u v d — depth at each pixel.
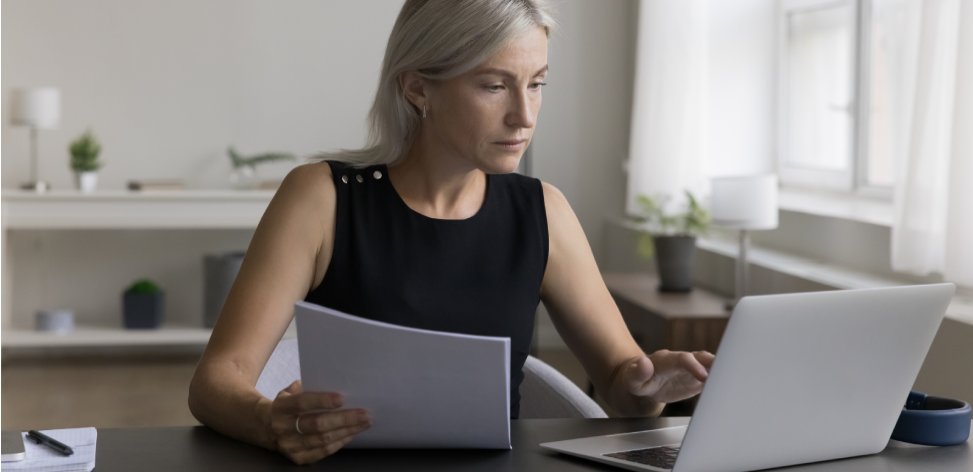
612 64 6.61
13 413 4.94
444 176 1.82
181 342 6.05
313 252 1.78
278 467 1.38
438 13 1.66
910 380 1.47
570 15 6.57
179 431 1.56
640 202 5.25
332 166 1.83
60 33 6.23
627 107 6.62
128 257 6.44
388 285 1.79
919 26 3.73
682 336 4.29
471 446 1.45
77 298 6.41
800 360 1.35
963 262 3.38
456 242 1.83
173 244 6.47
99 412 4.98
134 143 6.32
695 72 5.55
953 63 3.53
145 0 6.27
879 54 4.83
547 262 1.90
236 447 1.47
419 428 1.40
